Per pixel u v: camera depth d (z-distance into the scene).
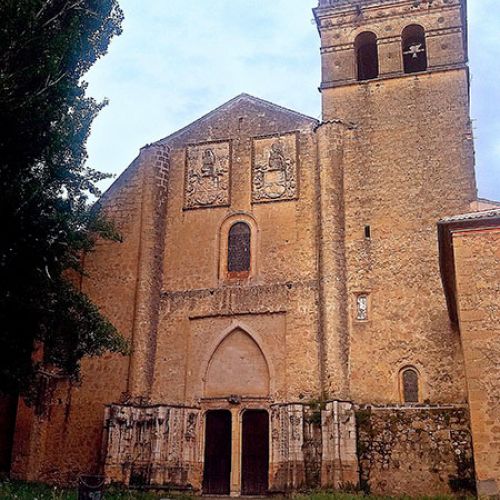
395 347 30.06
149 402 31.86
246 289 32.81
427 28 35.47
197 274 33.81
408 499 24.67
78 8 21.89
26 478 30.86
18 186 20.61
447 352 29.45
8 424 32.84
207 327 32.88
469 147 32.47
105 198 35.97
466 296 21.70
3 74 19.42
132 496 24.94
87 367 32.97
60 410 32.50
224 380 31.91
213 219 34.59
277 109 35.84
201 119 36.88
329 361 29.88
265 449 30.70
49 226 22.56
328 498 23.98
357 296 31.30
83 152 26.53
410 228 31.75
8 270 22.17
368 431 28.48
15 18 19.42
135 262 34.41
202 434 31.30
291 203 33.72
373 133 33.94
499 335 21.02
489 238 22.19
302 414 29.14
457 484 26.80
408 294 30.72
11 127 19.62
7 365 24.02
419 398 29.19
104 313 33.72
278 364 31.31
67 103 22.38
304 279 32.19
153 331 33.06
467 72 34.78
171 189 35.84
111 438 30.23
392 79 34.78
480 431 20.12
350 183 33.28
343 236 32.28
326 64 36.19
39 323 25.58
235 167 35.34
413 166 32.78
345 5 36.97
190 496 27.56
